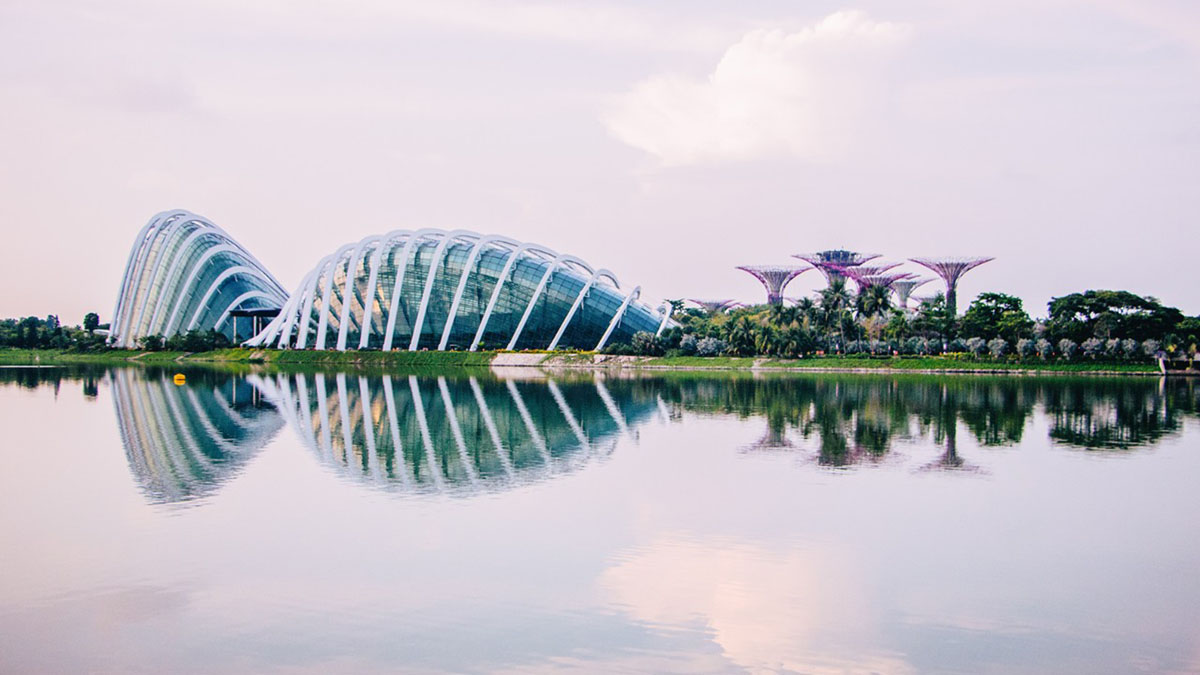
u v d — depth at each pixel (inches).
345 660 685.3
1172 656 708.7
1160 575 894.4
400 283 5502.0
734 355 4852.4
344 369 4539.9
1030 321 4840.1
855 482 1314.0
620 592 825.5
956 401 2600.9
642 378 3791.8
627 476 1342.3
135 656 690.2
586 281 5644.7
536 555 928.3
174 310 5964.6
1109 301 5027.1
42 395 2682.1
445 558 916.6
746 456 1537.9
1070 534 1037.8
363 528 1024.9
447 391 2950.3
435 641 719.1
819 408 2365.9
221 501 1158.3
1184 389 3169.3
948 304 5841.5
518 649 705.6
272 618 761.0
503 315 5531.5
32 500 1159.6
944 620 772.6
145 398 2596.0
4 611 772.0
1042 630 755.4
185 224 6122.1
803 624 760.3
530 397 2706.7
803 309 4874.5
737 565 906.7
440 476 1333.7
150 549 940.6
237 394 2765.7
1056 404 2518.5
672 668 676.7
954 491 1259.8
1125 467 1459.2
